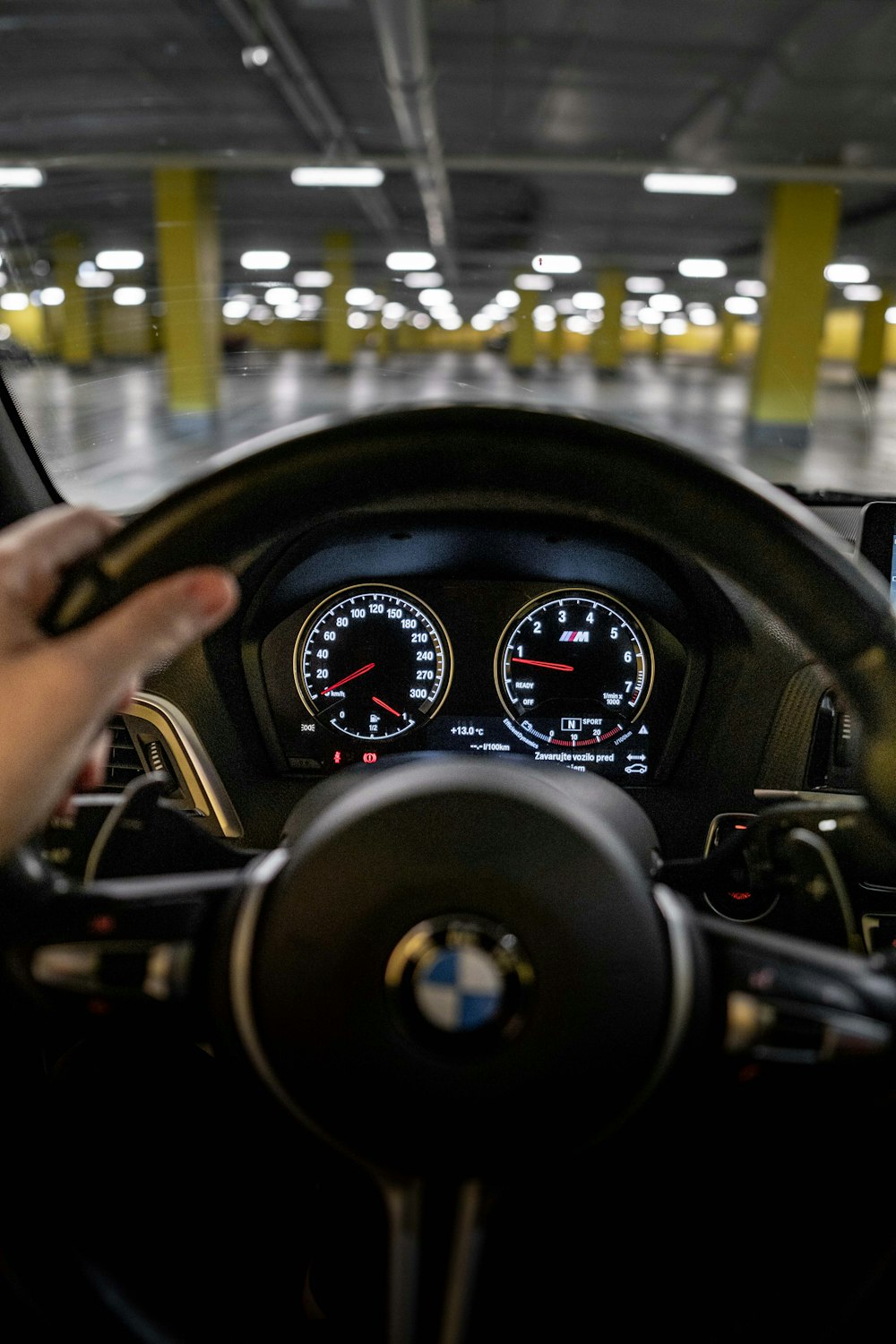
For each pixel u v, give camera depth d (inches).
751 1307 24.9
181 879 26.6
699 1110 25.9
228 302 1589.6
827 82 590.2
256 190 979.3
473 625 76.4
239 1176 31.6
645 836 42.2
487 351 1819.6
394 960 22.5
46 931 25.2
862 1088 24.0
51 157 821.9
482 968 22.2
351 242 1352.1
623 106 695.7
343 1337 27.2
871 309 1315.2
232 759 74.5
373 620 76.6
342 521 70.6
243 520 27.0
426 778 24.2
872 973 25.0
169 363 836.6
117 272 1258.6
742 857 46.4
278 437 26.7
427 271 1508.4
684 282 1465.3
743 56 584.1
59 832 47.6
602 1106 22.8
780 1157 26.5
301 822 39.8
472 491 28.8
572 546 71.8
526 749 77.8
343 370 1392.7
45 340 1074.7
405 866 22.8
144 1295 27.2
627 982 22.8
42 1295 25.2
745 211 1008.9
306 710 77.1
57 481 95.7
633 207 1027.9
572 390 1178.6
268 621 75.0
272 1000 23.2
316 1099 23.1
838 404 1132.5
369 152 868.6
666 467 26.3
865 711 27.2
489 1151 22.6
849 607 26.3
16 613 22.6
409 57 515.5
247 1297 29.0
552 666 76.2
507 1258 25.2
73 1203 27.5
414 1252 23.2
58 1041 32.1
